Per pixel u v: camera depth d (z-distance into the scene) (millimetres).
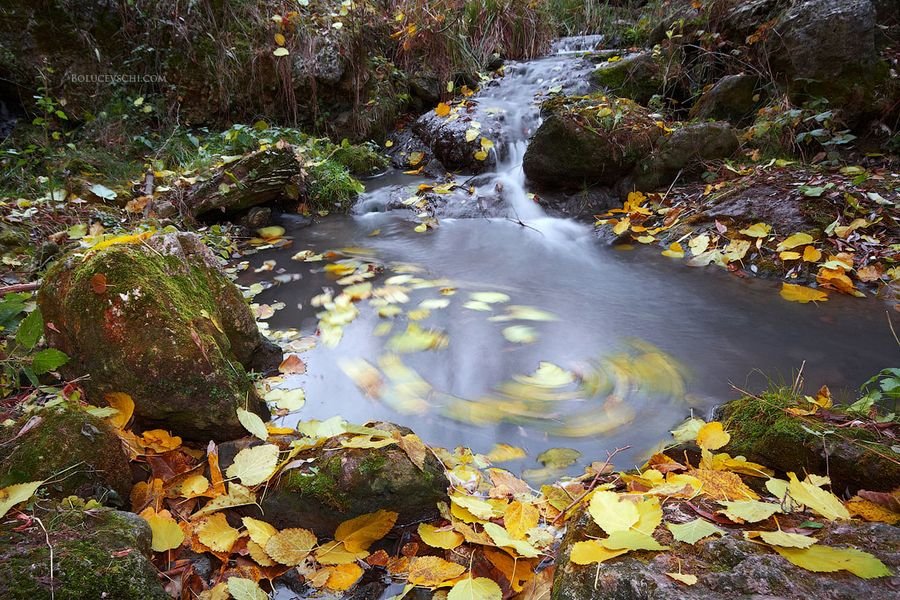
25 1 5172
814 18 4840
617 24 7691
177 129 5594
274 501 1740
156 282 2117
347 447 1793
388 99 6785
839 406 2221
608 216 4758
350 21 6496
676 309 3338
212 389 2031
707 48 5895
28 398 2057
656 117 5191
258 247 4379
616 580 1287
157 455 1970
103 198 4398
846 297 3363
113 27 5594
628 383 2611
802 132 4828
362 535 1672
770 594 1209
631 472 2016
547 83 6625
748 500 1639
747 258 3846
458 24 7309
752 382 2594
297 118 6320
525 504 1760
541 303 3447
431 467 1807
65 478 1625
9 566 1245
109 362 2008
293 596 1542
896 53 4973
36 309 1929
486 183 5512
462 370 2725
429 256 4246
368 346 2934
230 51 5910
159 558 1588
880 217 3746
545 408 2439
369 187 5738
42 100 4754
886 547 1355
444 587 1531
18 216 3779
